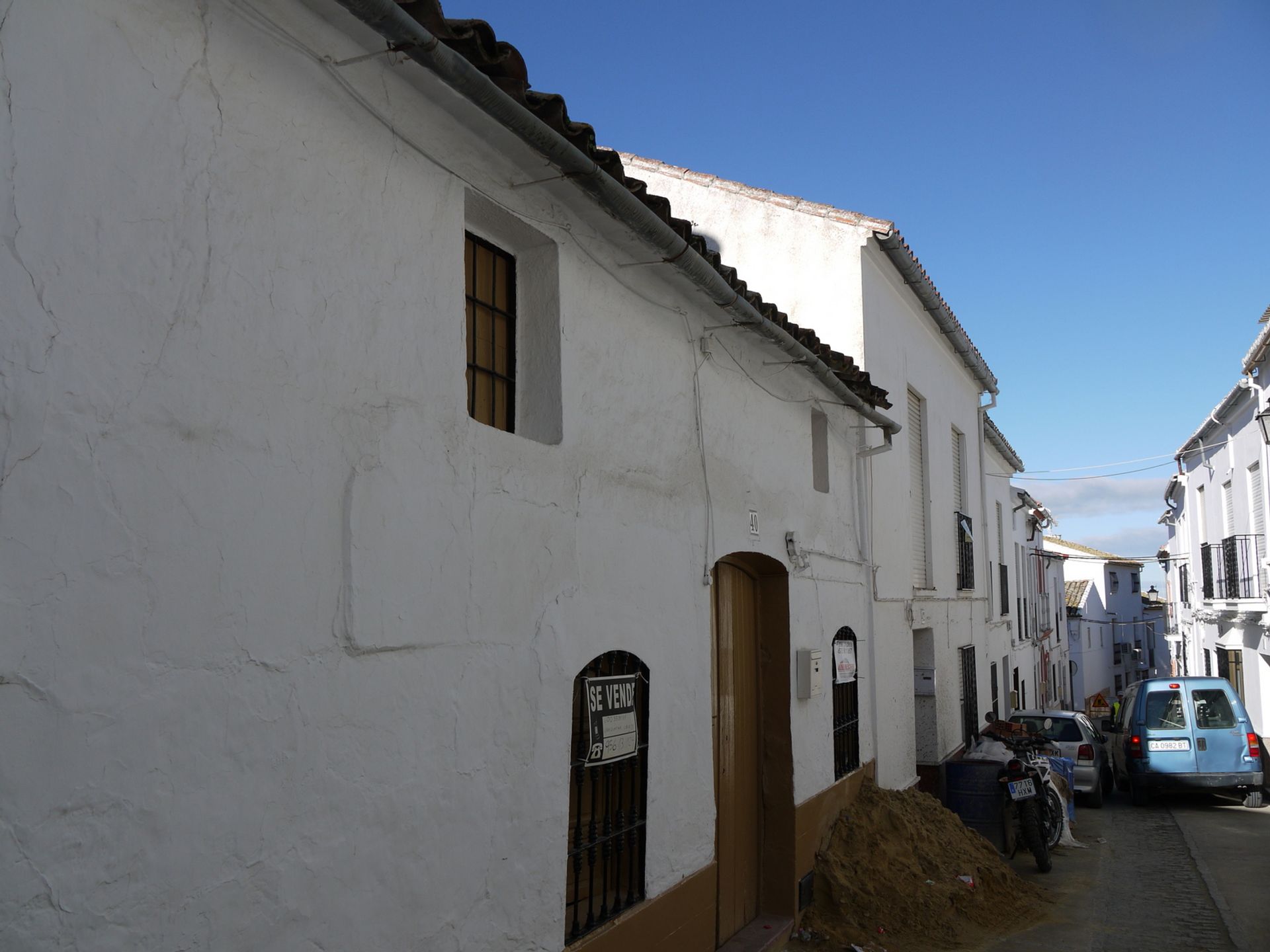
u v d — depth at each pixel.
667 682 5.25
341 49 3.20
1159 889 8.93
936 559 12.73
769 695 7.20
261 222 2.88
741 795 6.78
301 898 2.87
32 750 2.19
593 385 4.71
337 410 3.12
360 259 3.26
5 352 2.18
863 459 9.45
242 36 2.86
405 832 3.29
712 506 5.95
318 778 2.95
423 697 3.41
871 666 9.26
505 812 3.82
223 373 2.73
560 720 4.20
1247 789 14.39
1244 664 20.45
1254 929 7.50
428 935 3.38
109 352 2.42
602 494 4.70
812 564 7.77
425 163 3.61
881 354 10.70
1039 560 30.94
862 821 8.15
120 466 2.43
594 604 4.55
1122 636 53.25
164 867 2.48
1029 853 10.57
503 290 4.50
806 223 10.40
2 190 2.20
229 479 2.72
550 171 4.14
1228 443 21.12
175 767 2.52
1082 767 14.65
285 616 2.88
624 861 4.96
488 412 4.34
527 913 3.92
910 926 7.21
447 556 3.57
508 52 3.60
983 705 15.80
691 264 4.99
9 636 2.16
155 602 2.49
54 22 2.34
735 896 6.57
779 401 7.21
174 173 2.62
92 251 2.39
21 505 2.20
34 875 2.18
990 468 18.98
